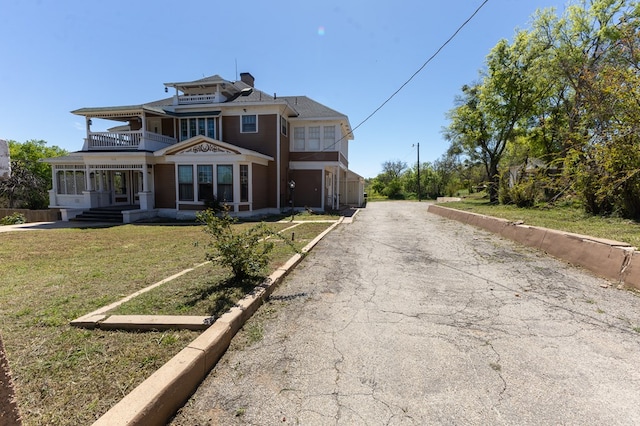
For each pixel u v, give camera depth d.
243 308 3.47
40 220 16.14
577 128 9.35
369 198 44.19
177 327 3.08
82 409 1.98
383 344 2.98
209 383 2.43
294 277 5.14
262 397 2.27
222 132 17.70
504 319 3.46
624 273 4.42
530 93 17.64
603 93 7.61
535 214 9.58
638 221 7.01
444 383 2.39
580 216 8.43
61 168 18.95
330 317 3.60
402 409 2.13
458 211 12.23
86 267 5.80
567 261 5.64
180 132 18.28
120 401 1.91
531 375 2.46
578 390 2.28
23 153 35.41
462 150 23.70
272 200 17.53
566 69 11.53
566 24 15.61
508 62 18.27
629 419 2.00
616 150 7.01
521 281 4.71
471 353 2.80
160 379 2.12
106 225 14.06
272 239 8.38
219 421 2.04
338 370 2.58
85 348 2.72
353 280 4.97
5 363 1.46
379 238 8.75
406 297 4.20
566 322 3.34
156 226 13.21
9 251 7.59
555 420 2.00
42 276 5.17
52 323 3.23
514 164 21.09
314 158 18.94
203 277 4.73
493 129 19.81
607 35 14.00
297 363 2.69
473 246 7.22
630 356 2.70
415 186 44.44
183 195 16.03
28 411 1.97
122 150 16.78
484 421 2.01
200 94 18.98
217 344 2.75
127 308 3.51
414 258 6.32
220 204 15.09
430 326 3.34
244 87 20.67
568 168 8.98
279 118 17.20
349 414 2.09
